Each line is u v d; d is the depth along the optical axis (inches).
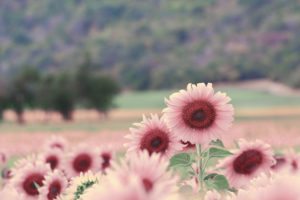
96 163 118.1
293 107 2751.0
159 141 68.5
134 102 3890.3
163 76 5743.1
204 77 5585.6
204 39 6491.1
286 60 5639.8
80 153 117.4
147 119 70.1
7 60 7204.7
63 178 90.7
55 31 7785.4
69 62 6752.0
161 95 4510.3
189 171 72.5
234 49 5999.0
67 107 2230.6
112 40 6727.4
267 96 3964.1
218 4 7234.3
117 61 6343.5
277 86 5064.0
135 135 69.3
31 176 102.6
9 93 2183.8
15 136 884.0
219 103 66.2
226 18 6771.7
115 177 36.5
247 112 2281.0
